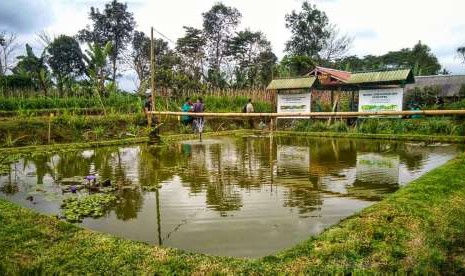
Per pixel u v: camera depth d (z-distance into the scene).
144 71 37.66
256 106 19.42
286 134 14.54
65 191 5.44
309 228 3.80
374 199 4.94
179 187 5.68
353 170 6.99
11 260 2.81
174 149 10.20
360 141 12.05
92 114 16.14
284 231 3.72
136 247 3.06
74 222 4.06
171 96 21.05
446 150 9.59
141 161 8.16
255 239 3.51
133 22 46.62
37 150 9.60
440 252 2.77
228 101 18.92
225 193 5.28
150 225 3.95
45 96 19.95
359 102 14.46
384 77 13.74
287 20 40.00
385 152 9.41
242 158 8.55
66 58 38.38
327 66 37.38
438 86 22.12
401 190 4.61
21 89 21.69
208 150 9.98
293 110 16.31
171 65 33.78
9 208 4.17
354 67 40.47
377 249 2.86
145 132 12.84
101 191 5.43
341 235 3.17
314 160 8.20
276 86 16.31
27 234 3.33
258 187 5.66
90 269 2.66
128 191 5.45
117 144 11.08
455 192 4.39
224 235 3.62
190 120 14.73
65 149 9.88
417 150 9.70
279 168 7.25
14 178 6.44
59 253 2.94
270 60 37.91
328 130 14.64
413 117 14.41
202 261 2.79
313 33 39.38
